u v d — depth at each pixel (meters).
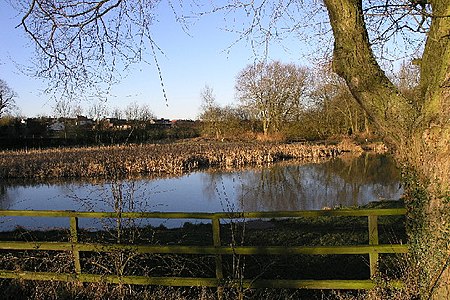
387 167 22.75
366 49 3.57
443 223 3.39
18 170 22.62
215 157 27.34
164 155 26.09
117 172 5.10
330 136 40.62
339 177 19.83
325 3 3.70
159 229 8.78
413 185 3.59
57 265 4.79
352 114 37.00
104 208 10.16
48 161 24.78
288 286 4.07
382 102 3.61
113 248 4.42
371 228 3.96
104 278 4.43
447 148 3.33
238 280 4.11
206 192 16.56
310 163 26.23
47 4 4.15
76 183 19.58
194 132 48.56
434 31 3.43
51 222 10.82
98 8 4.27
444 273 3.40
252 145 34.03
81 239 4.82
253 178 20.31
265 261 6.04
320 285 4.02
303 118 41.44
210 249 4.18
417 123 3.48
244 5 4.47
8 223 10.69
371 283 3.93
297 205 13.69
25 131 39.09
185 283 4.27
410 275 3.74
